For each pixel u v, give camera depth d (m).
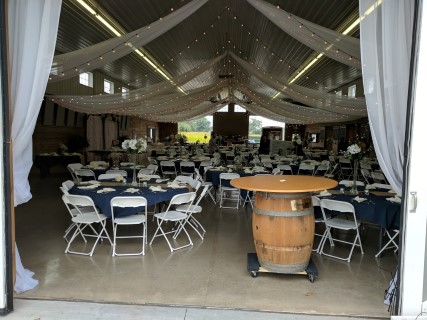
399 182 2.43
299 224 2.94
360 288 2.89
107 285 2.87
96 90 13.57
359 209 3.54
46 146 11.04
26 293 2.68
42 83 2.59
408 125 2.19
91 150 13.16
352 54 5.62
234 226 4.84
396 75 2.39
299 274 3.16
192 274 3.14
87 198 3.49
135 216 3.83
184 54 10.52
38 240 4.07
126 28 7.88
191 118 18.75
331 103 9.54
